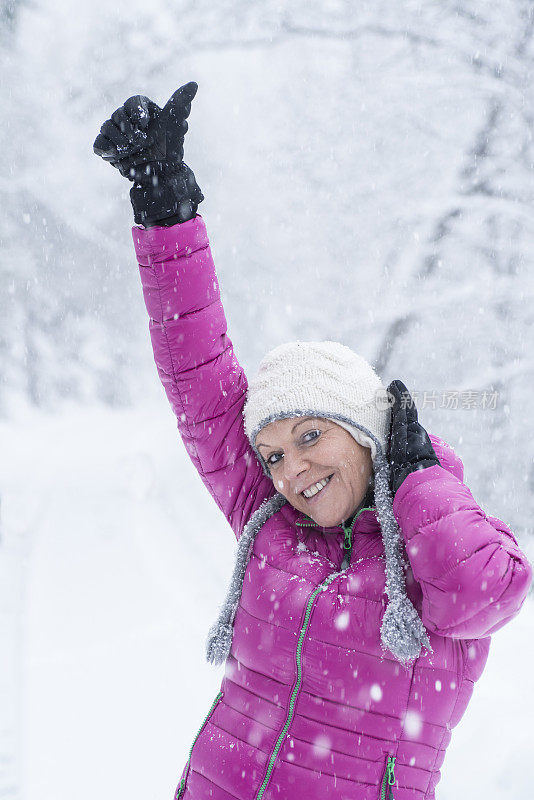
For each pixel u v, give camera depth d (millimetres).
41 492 11531
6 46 18484
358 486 1815
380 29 14617
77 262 19594
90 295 20141
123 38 17625
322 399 1754
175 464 12867
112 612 5898
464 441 11531
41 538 8477
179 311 2000
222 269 15711
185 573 6984
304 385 1765
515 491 11508
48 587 6574
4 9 18375
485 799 2912
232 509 2088
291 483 1804
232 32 16250
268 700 1778
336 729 1703
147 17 17281
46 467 14328
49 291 19906
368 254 14070
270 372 1850
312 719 1724
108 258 19641
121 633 5445
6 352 20844
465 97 13719
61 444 18453
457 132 13805
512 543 1648
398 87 14180
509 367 11922
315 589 1759
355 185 14359
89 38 17906
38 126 18547
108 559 7559
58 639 5328
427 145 13984
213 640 1871
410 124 14141
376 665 1680
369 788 1675
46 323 20500
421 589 1684
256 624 1813
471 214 13164
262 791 1720
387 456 1821
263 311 15266
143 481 10758
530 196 13305
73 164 18750
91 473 12883
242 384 2080
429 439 1781
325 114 14836
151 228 1974
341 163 14602
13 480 13320
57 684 4578
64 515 9734
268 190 15188
